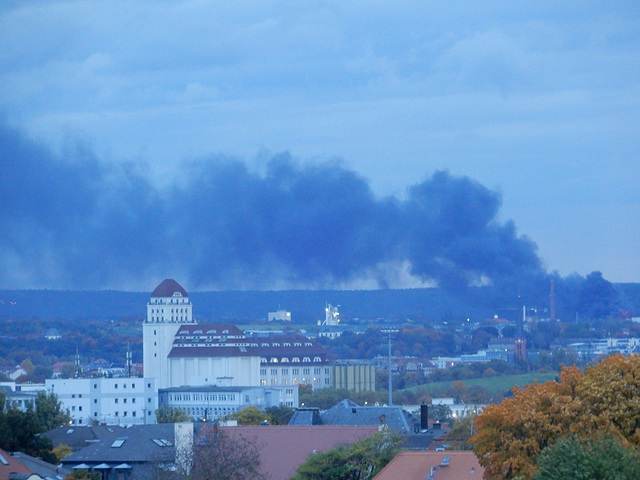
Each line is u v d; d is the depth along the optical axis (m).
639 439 147.62
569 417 151.38
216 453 190.50
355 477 189.88
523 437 152.12
